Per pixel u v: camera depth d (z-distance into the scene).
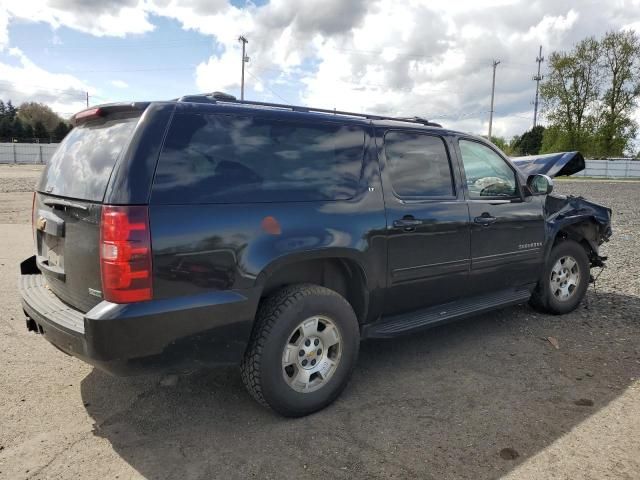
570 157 5.73
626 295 6.15
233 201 2.91
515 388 3.67
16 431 3.06
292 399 3.15
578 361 4.16
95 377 3.81
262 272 2.97
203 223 2.77
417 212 3.81
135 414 3.28
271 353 3.03
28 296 3.31
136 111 2.87
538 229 4.92
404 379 3.83
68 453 2.84
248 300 2.92
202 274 2.77
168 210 2.68
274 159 3.16
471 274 4.31
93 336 2.54
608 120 50.84
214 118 2.96
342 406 3.40
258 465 2.74
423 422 3.19
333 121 3.49
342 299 3.35
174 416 3.26
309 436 3.03
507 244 4.61
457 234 4.12
